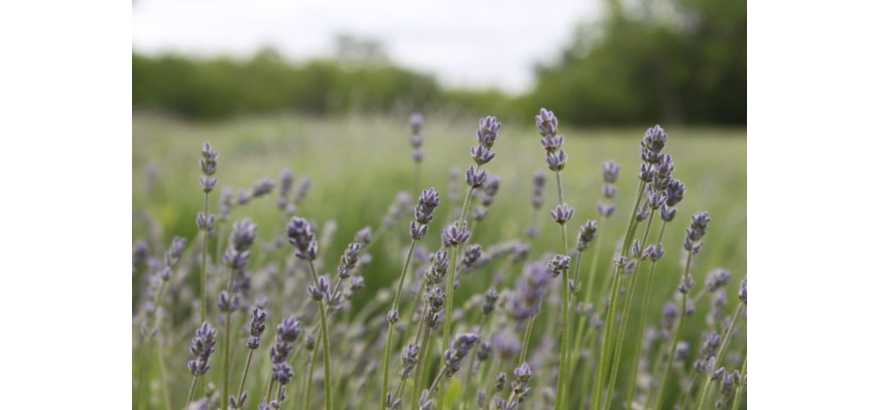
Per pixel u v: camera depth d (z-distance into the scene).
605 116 13.90
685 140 5.17
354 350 0.92
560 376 0.59
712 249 1.53
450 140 2.85
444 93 12.50
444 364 0.57
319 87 13.39
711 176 2.86
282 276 0.92
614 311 0.61
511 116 3.64
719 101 12.66
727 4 12.38
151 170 1.48
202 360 0.60
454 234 0.57
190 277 1.20
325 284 0.54
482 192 0.80
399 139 2.84
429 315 0.58
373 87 12.86
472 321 0.88
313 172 2.15
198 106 11.06
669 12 13.51
